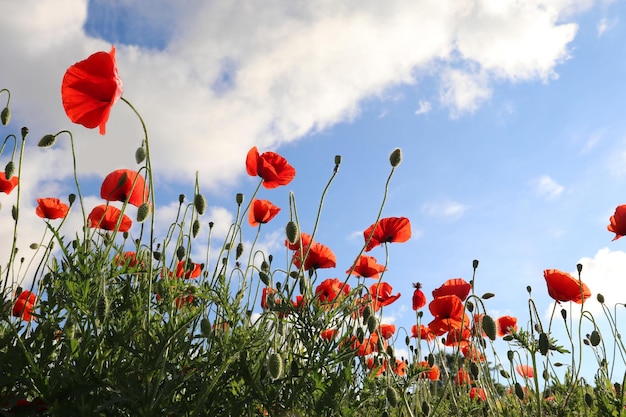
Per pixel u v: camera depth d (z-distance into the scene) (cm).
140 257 76
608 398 84
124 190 76
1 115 77
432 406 93
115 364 57
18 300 78
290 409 60
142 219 65
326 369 65
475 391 105
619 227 102
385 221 93
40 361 56
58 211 100
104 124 63
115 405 54
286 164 94
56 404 48
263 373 63
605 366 102
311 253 87
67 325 55
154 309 67
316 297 72
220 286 72
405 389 75
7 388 53
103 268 62
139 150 76
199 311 60
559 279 88
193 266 83
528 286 95
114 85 64
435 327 98
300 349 71
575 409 94
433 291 102
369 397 67
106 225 87
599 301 101
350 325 74
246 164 90
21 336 65
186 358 62
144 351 56
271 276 87
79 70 64
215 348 62
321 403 61
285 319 69
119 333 57
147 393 53
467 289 97
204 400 55
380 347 76
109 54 64
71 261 60
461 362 128
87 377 55
